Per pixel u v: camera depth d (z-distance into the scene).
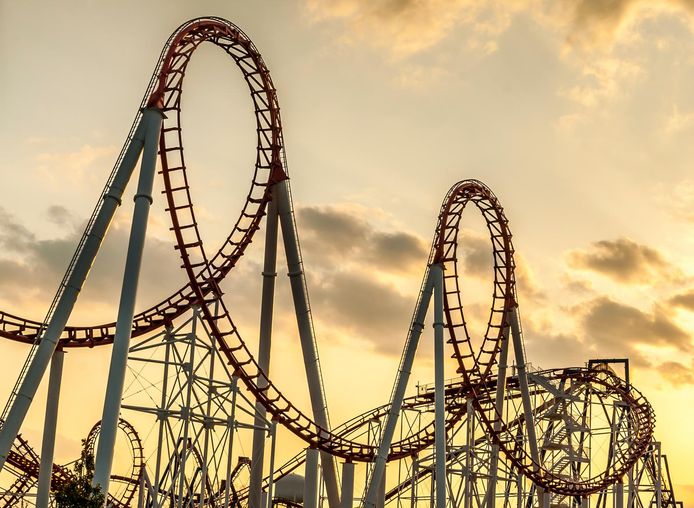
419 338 78.00
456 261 80.06
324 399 72.88
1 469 53.50
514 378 96.00
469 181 84.12
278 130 73.25
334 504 74.06
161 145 64.12
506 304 88.31
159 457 61.75
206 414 64.44
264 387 71.62
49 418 61.78
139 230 56.47
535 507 104.06
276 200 73.25
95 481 51.94
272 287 73.75
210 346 64.56
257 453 72.19
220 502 85.88
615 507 102.75
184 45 64.12
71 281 55.88
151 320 67.31
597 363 109.62
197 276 65.69
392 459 81.88
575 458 94.12
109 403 53.16
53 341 55.25
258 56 72.38
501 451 86.00
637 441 101.31
